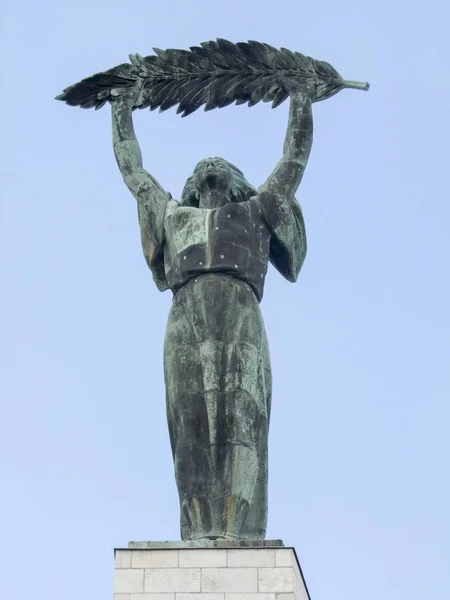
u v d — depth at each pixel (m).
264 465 46.19
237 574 42.94
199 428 45.75
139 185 49.53
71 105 51.44
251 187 49.56
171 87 51.44
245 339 46.66
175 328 47.16
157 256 48.81
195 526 44.88
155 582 42.91
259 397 46.34
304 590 44.47
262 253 48.03
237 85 51.16
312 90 50.41
